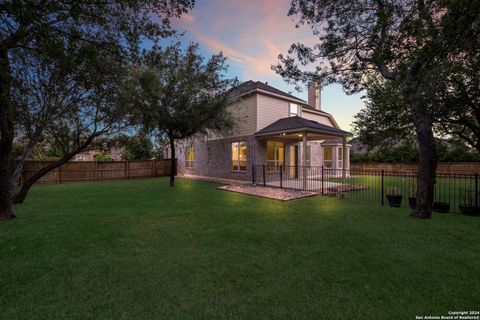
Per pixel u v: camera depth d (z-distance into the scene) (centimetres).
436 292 248
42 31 341
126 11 423
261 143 1259
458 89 584
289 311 218
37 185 1210
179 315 213
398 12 347
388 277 280
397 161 1884
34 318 209
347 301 233
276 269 301
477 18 265
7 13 297
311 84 699
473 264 313
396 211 626
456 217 559
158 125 1038
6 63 384
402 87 447
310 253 351
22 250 362
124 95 701
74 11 351
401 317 211
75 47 393
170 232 452
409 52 365
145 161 1697
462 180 1369
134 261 325
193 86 1008
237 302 232
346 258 333
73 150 830
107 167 1505
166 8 420
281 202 758
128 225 497
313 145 1669
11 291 250
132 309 222
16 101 526
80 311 219
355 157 2112
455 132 800
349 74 681
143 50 470
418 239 409
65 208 662
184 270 299
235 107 1340
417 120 561
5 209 542
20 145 805
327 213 605
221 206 694
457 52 313
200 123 1046
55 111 661
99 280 274
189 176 1714
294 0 560
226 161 1438
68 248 371
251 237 423
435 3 286
